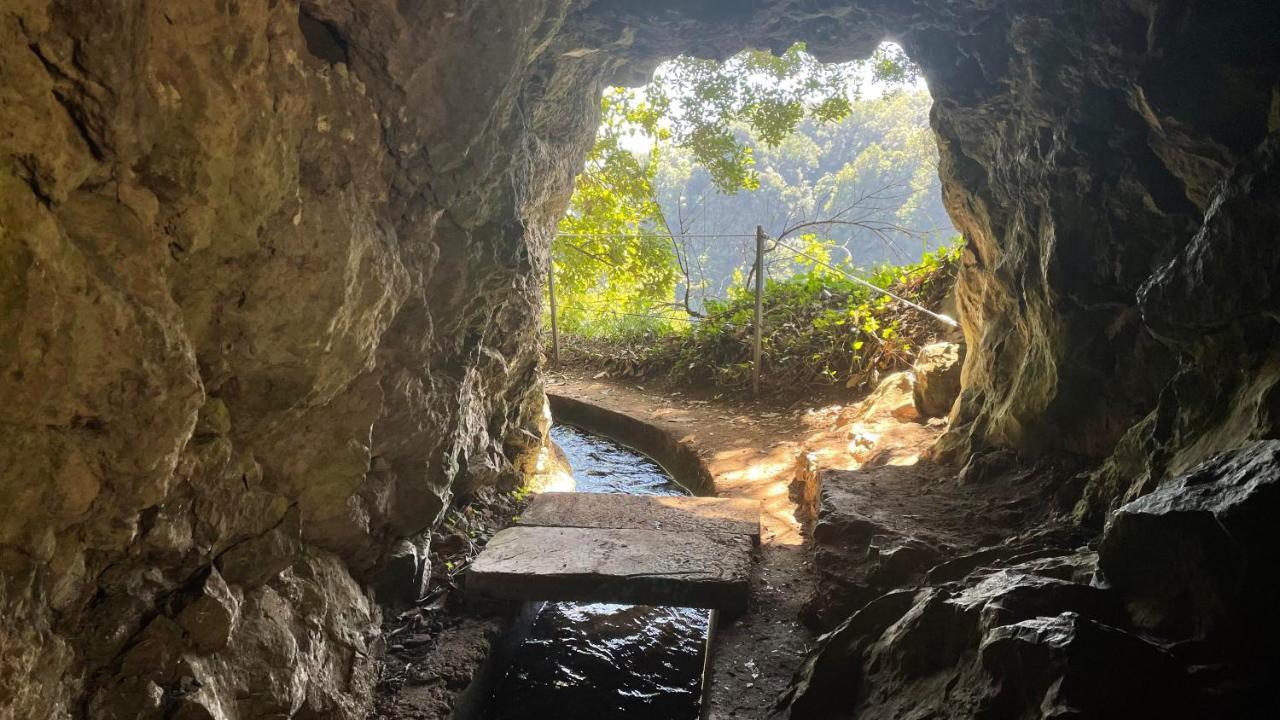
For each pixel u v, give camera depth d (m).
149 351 2.38
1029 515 4.65
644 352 11.25
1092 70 4.20
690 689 4.53
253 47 2.54
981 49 4.94
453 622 4.44
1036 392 5.02
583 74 5.71
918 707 2.98
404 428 4.12
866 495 5.16
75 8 2.00
